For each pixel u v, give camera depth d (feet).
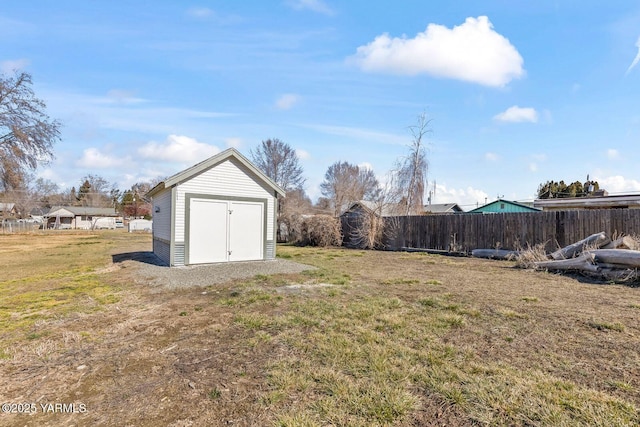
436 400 7.48
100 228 154.30
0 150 73.31
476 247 39.19
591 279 22.17
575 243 28.35
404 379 8.41
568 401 7.27
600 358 9.56
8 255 42.39
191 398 7.80
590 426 6.41
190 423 6.84
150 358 10.12
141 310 15.53
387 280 22.13
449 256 38.96
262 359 9.81
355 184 111.65
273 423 6.74
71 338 11.84
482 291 18.49
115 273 26.40
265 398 7.67
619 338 11.05
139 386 8.43
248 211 33.12
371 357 9.71
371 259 35.78
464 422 6.68
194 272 26.02
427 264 31.24
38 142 77.46
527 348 10.36
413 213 64.23
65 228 157.38
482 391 7.75
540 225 33.86
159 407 7.45
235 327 12.76
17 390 8.33
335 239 54.95
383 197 53.01
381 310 14.62
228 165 31.96
